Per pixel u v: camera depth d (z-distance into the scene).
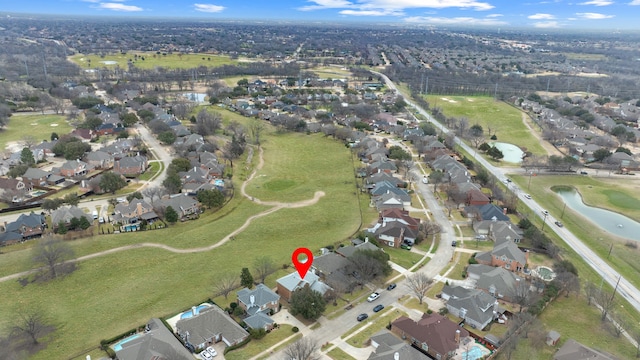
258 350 89.38
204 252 131.62
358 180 194.75
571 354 85.56
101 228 145.62
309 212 161.38
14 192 162.12
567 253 135.88
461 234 145.25
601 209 174.88
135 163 196.00
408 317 99.81
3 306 103.12
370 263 112.81
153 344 84.94
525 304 102.81
